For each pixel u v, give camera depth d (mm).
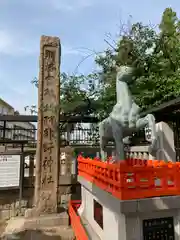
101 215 4453
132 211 3053
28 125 27844
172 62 8812
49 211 6867
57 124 7301
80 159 6336
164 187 3311
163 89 8008
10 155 7215
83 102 9172
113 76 8672
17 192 7691
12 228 6359
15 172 7219
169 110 6363
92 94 9406
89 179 5176
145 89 8266
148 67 8703
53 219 6566
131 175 3191
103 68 9234
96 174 4434
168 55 9000
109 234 3873
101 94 9266
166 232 3346
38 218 6559
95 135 9742
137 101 8203
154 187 3271
